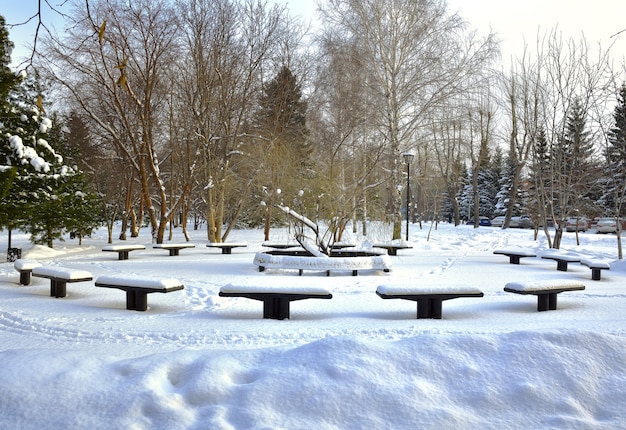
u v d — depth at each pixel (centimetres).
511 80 3444
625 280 1276
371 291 1064
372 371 396
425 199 5303
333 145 2373
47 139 2150
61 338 658
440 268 1501
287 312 791
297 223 1513
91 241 2948
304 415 352
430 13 2241
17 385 373
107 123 2700
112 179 3312
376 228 2300
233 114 2661
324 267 1320
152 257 1847
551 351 419
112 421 339
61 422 339
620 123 2203
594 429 341
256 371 405
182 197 2384
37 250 1908
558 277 1305
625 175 1786
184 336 665
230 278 1255
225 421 338
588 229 4194
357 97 2330
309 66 2628
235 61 2381
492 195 5750
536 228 2770
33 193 1636
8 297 964
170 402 358
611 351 424
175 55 2281
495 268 1505
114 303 923
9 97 1684
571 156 2528
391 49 2294
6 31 1407
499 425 349
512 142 3903
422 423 346
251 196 2684
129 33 2022
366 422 347
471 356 420
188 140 2422
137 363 413
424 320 777
